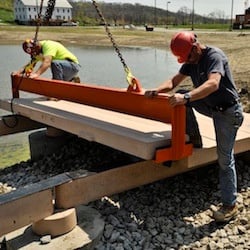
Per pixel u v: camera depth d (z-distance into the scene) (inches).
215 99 140.8
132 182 154.4
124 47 1402.6
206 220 161.5
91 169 148.3
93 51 1242.6
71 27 2536.9
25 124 259.8
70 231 138.0
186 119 148.9
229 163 149.3
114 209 171.2
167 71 735.1
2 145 307.7
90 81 596.7
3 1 4308.6
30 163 260.7
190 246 143.3
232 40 1346.0
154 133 155.9
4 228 124.0
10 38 1779.0
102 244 141.2
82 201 142.6
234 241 142.9
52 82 217.8
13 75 259.1
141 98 156.0
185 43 135.0
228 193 151.6
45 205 133.0
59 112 209.5
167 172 163.2
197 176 200.4
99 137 169.2
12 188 224.2
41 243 131.5
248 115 220.8
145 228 157.2
